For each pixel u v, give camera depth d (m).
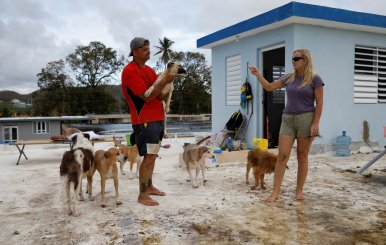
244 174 6.64
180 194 5.23
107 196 5.16
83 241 3.47
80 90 66.81
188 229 3.76
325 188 5.45
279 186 4.82
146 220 4.06
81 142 4.80
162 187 5.69
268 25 8.38
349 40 9.16
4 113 44.44
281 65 9.93
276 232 3.64
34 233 3.70
